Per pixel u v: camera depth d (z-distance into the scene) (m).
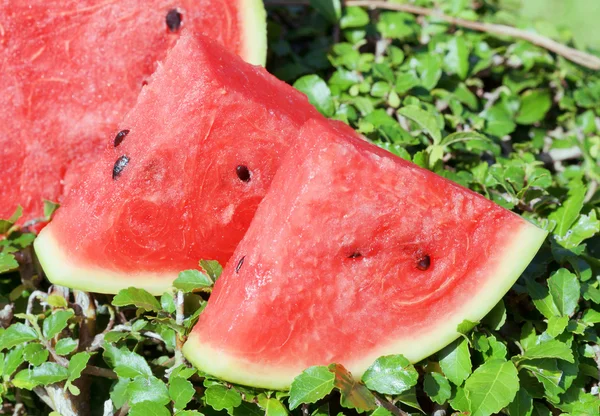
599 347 0.53
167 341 0.51
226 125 0.53
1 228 0.57
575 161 0.67
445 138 0.59
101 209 0.54
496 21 0.73
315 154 0.49
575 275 0.53
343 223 0.49
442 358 0.50
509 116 0.66
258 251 0.50
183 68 0.53
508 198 0.58
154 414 0.48
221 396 0.48
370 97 0.63
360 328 0.49
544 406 0.51
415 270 0.50
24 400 0.53
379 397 0.50
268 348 0.49
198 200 0.54
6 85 0.59
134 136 0.54
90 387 0.54
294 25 0.72
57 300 0.54
